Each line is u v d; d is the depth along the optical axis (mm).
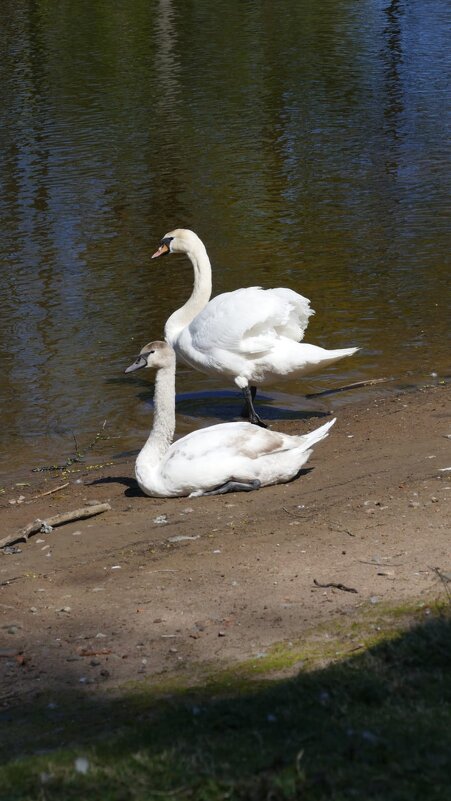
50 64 32031
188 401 12148
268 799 4094
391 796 4023
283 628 5945
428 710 4656
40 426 11328
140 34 36906
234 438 8961
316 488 8828
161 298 14930
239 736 4641
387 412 11172
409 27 36906
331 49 33594
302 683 5078
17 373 12602
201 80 29438
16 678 5711
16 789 4340
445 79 28938
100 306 14664
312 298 14734
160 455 9141
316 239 17250
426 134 23562
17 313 14422
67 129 24438
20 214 18672
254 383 11258
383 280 15352
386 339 13414
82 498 9383
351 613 5996
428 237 17172
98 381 12406
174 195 19672
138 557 7535
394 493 8328
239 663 5551
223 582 6781
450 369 12484
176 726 4852
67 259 16516
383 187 19953
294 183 20328
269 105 26484
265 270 15898
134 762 4453
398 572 6555
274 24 38281
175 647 5898
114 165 21594
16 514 9078
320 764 4277
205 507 8594
